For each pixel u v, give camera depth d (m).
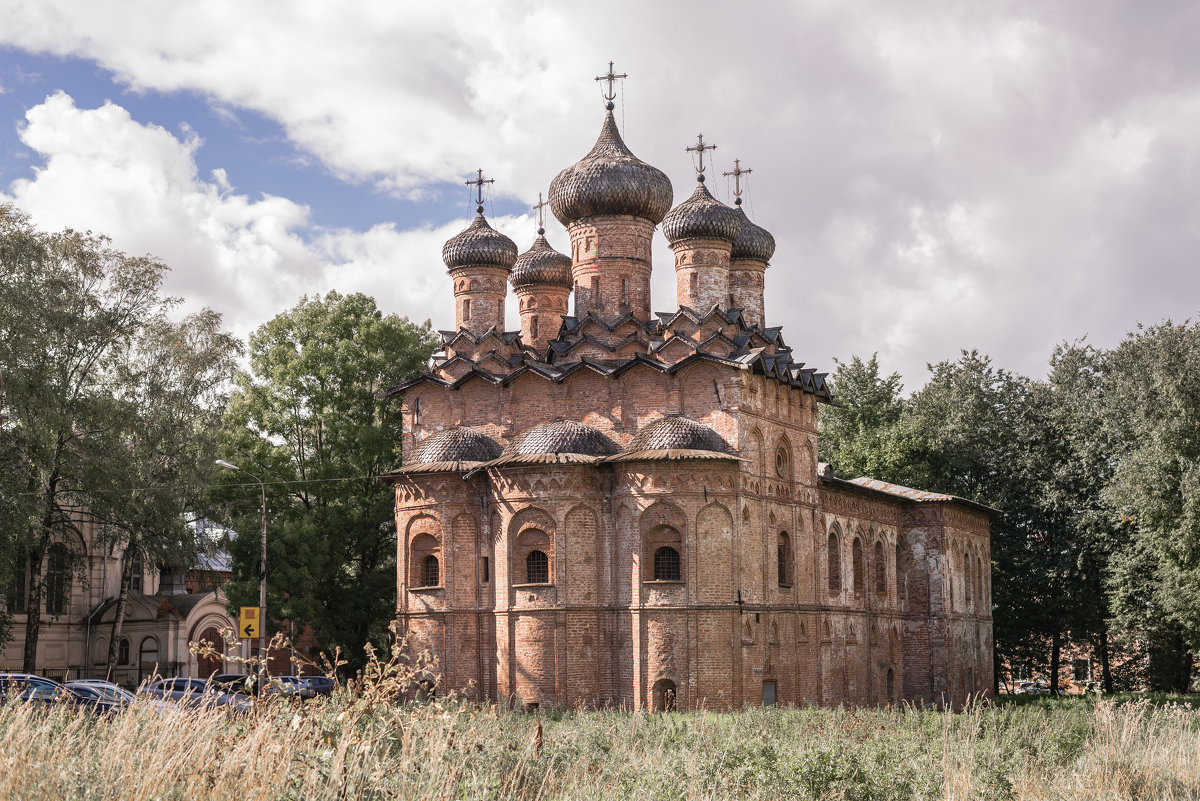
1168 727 33.94
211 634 75.62
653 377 52.59
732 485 50.03
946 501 68.56
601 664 49.91
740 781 23.52
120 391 59.62
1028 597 80.62
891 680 66.38
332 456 65.56
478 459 53.59
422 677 51.91
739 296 64.69
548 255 63.41
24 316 53.91
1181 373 62.09
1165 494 61.38
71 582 65.50
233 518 65.50
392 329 68.25
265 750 16.55
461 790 17.80
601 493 50.94
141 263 61.09
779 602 53.31
